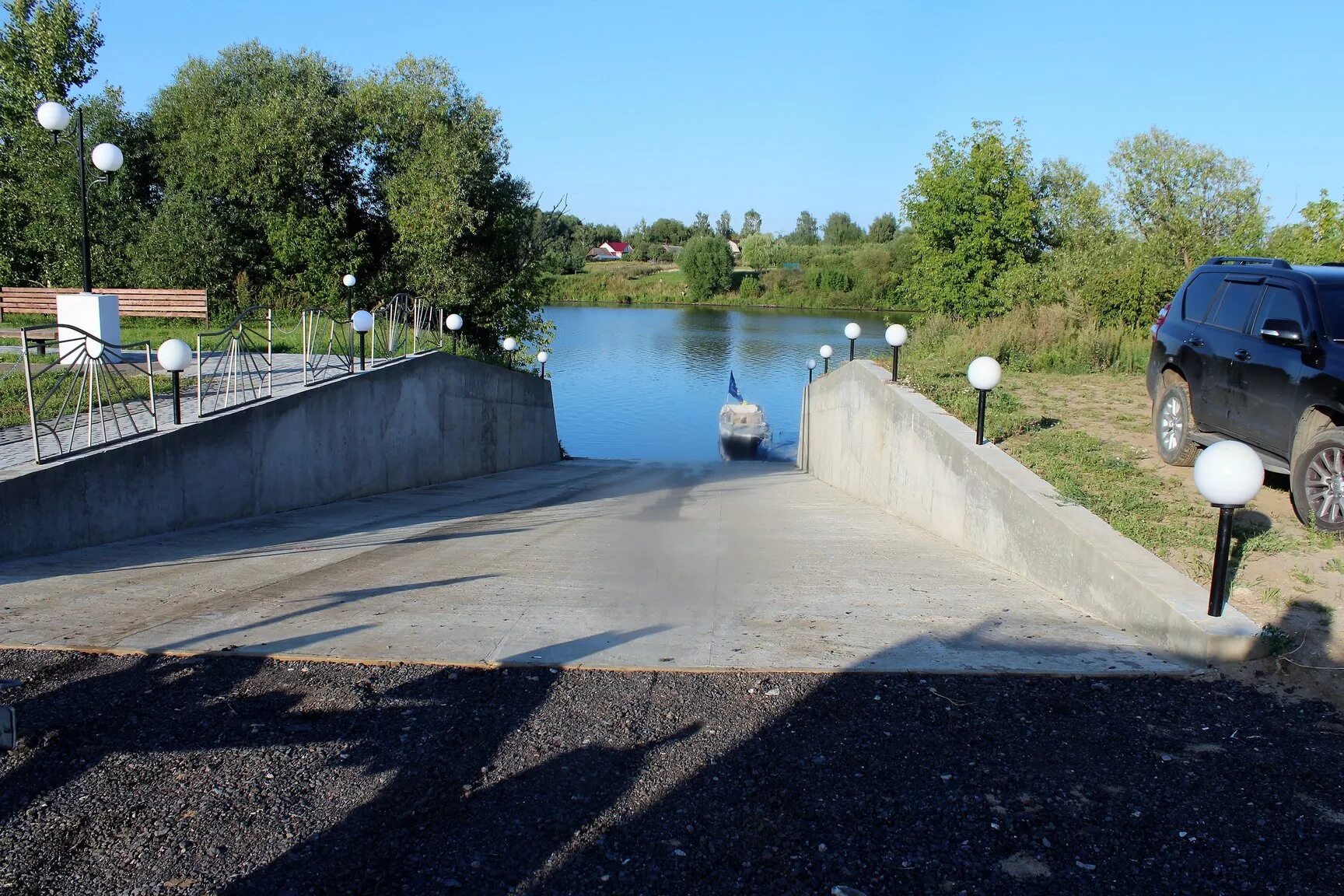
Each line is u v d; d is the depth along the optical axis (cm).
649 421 3656
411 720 438
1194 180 2861
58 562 722
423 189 2239
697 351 5662
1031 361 1506
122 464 837
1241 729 438
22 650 509
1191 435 845
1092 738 428
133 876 321
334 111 2314
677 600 654
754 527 1041
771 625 589
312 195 2362
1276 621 540
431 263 2272
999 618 609
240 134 2230
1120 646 549
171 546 827
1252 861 336
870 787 383
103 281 2333
